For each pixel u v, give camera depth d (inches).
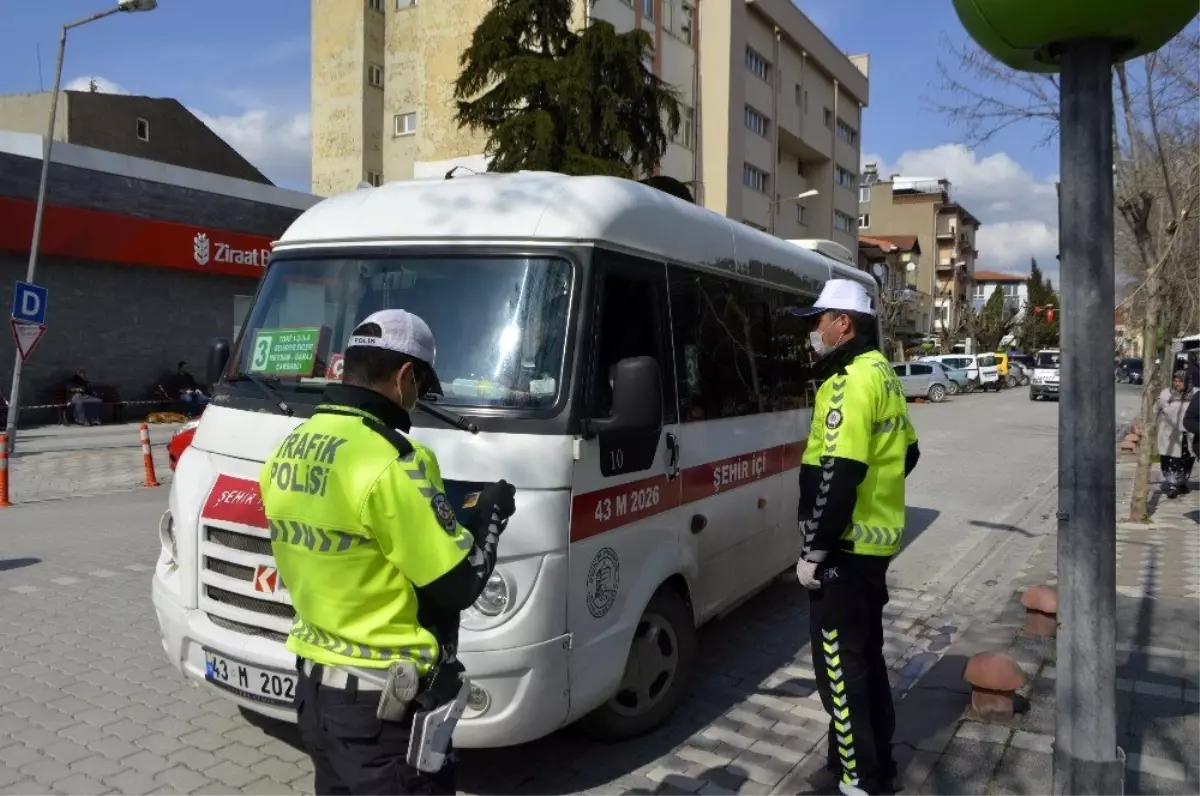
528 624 141.3
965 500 487.5
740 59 1396.4
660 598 181.3
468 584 90.7
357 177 1294.3
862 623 146.2
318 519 91.5
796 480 256.8
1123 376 2007.9
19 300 552.1
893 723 155.2
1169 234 410.0
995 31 119.8
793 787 161.8
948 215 3275.1
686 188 496.1
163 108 1227.9
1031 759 165.8
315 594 93.0
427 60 1258.0
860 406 139.0
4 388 738.2
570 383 150.3
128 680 206.2
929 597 294.8
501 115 716.0
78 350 786.2
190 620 155.0
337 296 170.1
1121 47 118.9
